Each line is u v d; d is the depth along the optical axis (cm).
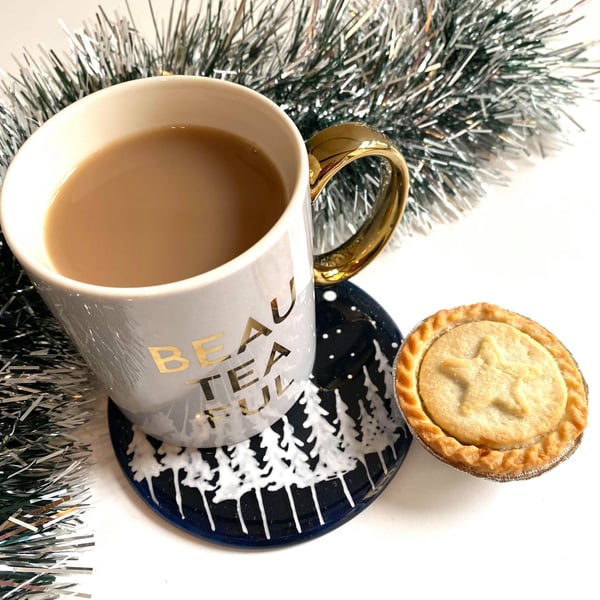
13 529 29
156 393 29
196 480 32
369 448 32
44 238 28
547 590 29
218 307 26
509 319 33
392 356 34
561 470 31
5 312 32
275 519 31
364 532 31
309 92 34
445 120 38
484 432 30
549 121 39
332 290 36
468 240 37
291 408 33
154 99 30
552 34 38
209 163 30
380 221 33
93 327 26
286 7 35
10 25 43
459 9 36
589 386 33
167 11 43
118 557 31
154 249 28
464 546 30
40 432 31
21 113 33
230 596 30
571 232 37
